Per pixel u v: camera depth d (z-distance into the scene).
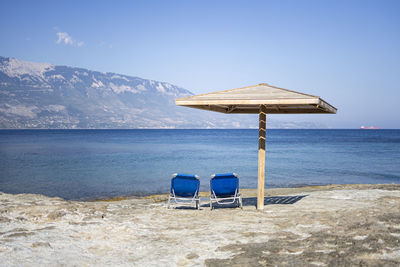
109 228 5.29
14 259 3.74
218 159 29.58
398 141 71.19
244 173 20.48
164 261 3.83
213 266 3.55
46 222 5.64
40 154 34.41
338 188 11.90
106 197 13.16
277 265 3.44
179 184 7.50
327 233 4.47
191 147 48.69
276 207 7.37
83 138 87.12
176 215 6.55
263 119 6.79
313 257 3.57
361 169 22.27
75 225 5.44
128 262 3.83
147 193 14.05
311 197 9.00
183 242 4.54
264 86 7.02
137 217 6.26
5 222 5.48
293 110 8.23
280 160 28.61
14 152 36.88
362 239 4.06
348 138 92.75
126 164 25.38
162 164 25.48
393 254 3.50
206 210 7.29
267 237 4.61
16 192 14.22
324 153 36.62
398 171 21.23
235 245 4.22
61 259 3.85
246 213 6.61
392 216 5.03
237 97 6.04
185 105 6.64
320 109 7.64
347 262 3.35
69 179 17.89
